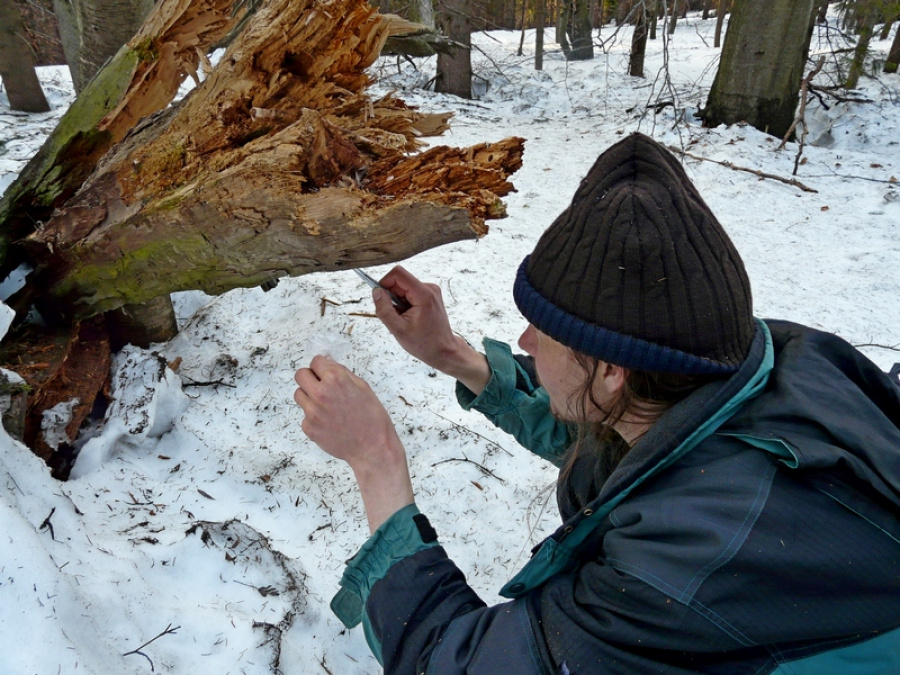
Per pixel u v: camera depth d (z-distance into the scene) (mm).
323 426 1025
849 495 705
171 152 1638
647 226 775
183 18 1948
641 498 809
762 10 6832
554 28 20500
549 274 856
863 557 673
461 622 894
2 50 8078
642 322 783
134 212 1752
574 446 1087
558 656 778
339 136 1342
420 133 1594
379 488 1015
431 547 983
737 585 683
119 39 2584
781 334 956
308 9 1404
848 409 777
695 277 775
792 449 725
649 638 720
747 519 701
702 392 810
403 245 1268
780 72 7008
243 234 1475
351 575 1000
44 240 2047
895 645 700
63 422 2166
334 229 1297
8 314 1985
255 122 1523
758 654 702
